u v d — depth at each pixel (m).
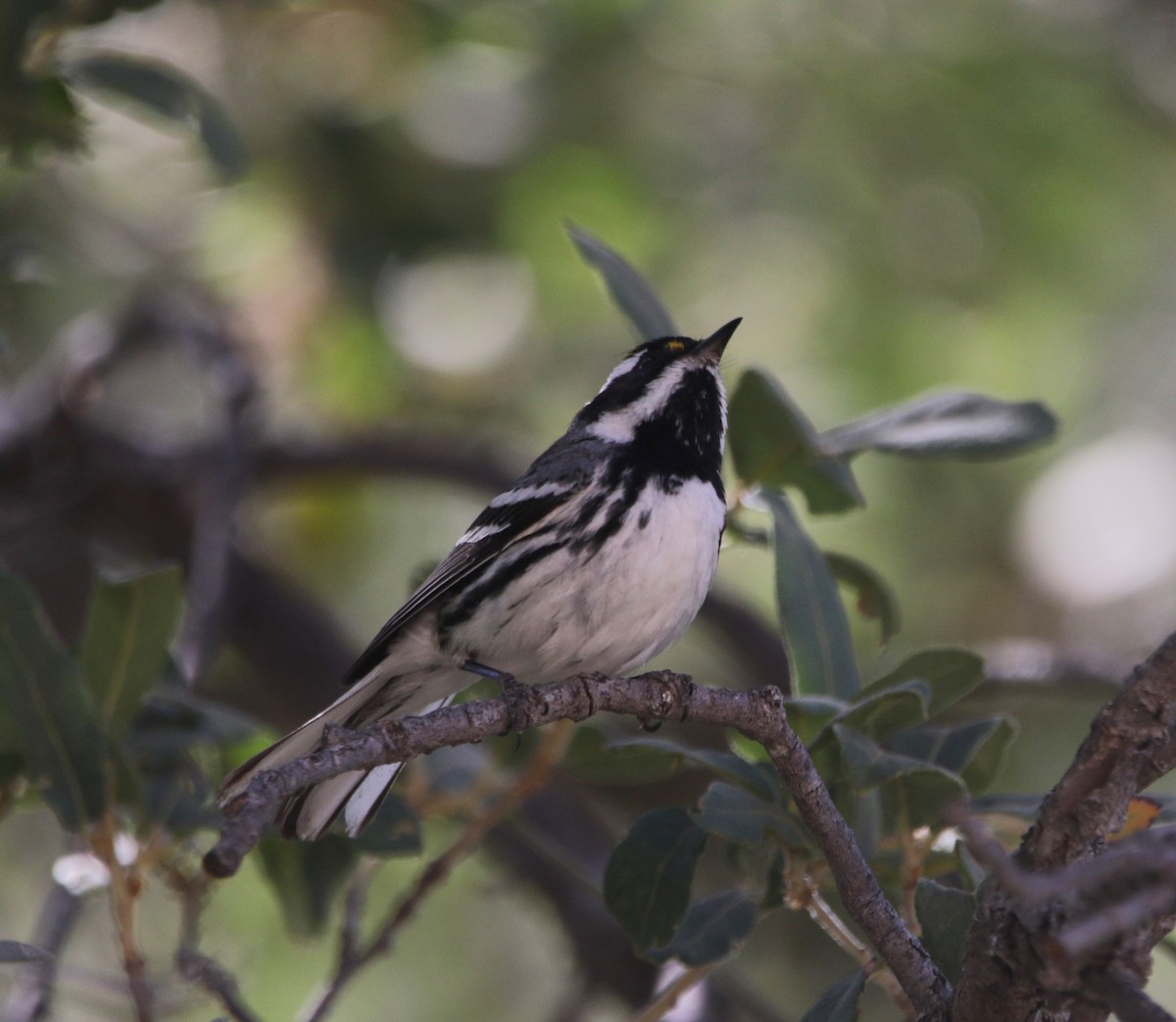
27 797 7.81
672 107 13.39
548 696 6.02
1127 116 13.28
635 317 8.16
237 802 6.43
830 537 13.36
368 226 13.58
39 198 13.70
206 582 10.67
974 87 13.09
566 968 11.58
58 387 12.38
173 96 8.79
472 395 14.27
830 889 7.13
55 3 8.66
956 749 7.09
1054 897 4.28
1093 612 13.45
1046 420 7.75
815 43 13.17
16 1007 7.86
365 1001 12.63
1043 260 13.24
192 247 13.78
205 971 7.52
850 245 13.27
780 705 5.88
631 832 6.70
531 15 13.24
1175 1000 12.91
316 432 13.84
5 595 6.95
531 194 13.33
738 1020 9.81
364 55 13.45
